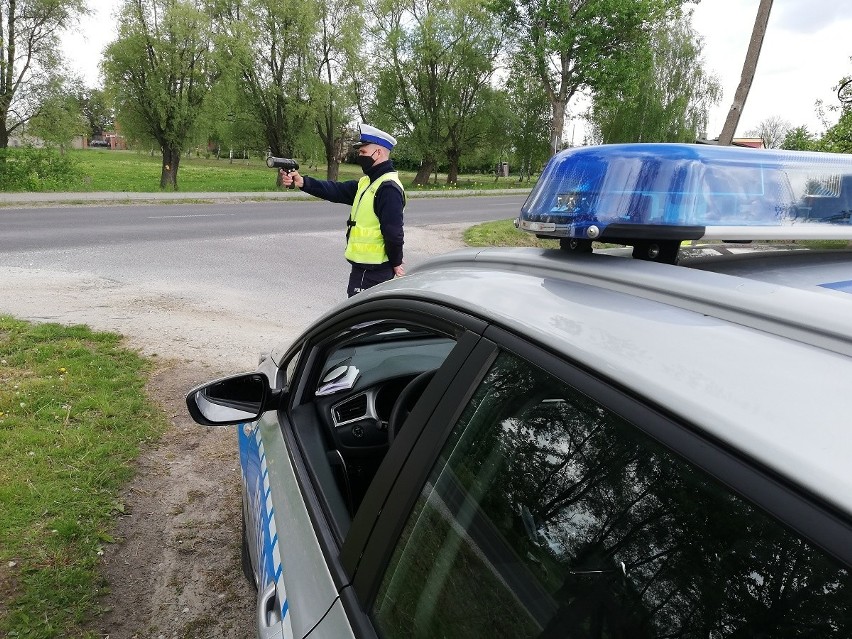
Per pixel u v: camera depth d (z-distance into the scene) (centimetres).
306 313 805
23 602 271
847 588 56
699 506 71
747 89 1108
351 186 543
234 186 3738
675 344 87
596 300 109
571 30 3319
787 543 62
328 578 135
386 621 115
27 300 763
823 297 91
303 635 128
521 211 151
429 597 109
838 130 980
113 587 287
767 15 1061
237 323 727
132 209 1975
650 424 78
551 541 92
